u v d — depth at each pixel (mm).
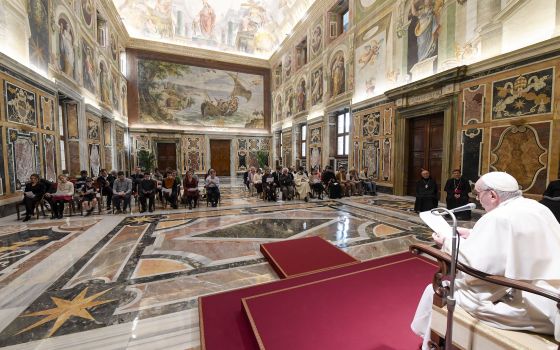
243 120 21359
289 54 18328
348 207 8102
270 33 20969
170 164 19734
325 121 14117
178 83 19406
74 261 3891
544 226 1433
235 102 21047
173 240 4910
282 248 4266
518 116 6016
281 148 20594
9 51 6633
